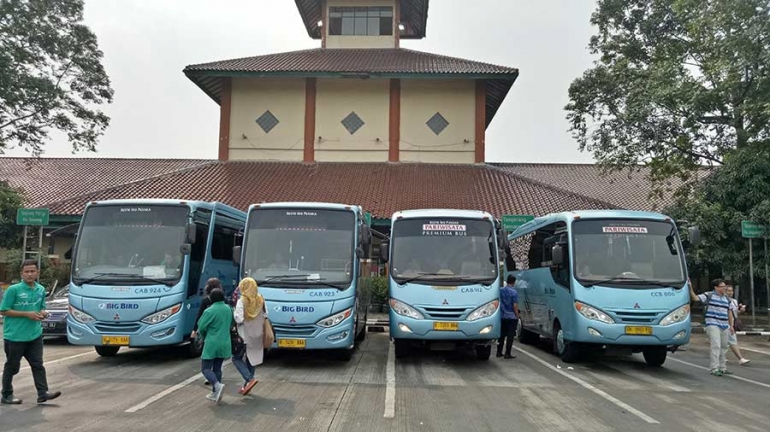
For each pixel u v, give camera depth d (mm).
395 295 12109
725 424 7879
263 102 31703
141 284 11820
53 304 15586
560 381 10828
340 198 25859
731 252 21141
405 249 12578
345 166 30406
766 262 20297
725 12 18891
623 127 23875
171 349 14195
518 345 16688
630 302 11578
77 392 9344
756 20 18219
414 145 31062
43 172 34188
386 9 35750
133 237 12344
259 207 12602
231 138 31562
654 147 23391
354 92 31500
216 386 8664
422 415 8125
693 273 26844
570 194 27031
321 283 11703
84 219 12492
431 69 30828
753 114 19719
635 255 12133
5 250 27609
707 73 20812
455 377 11062
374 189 27047
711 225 20922
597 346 12609
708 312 12109
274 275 11852
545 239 14688
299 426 7488
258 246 12188
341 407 8531
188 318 12367
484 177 28875
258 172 29438
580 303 11836
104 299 11656
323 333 11391
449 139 31047
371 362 12656
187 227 11938
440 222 12844
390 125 31078
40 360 8633
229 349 8844
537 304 15445
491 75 30203
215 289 8977
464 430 7402
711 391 10141
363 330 15297
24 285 8547
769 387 10586
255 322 9266
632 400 9281
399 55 34375
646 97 22000
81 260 12102
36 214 20297
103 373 11031
